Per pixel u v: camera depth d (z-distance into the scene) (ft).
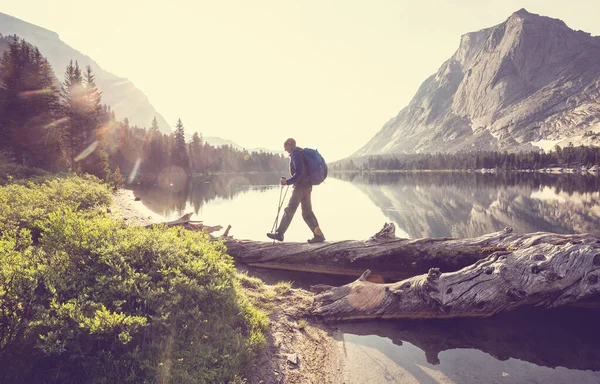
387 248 20.45
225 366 9.44
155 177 272.72
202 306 11.76
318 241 22.18
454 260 19.11
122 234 14.08
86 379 8.11
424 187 158.71
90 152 135.95
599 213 58.29
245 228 41.52
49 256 11.62
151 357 8.98
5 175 50.85
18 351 7.85
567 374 11.03
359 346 13.14
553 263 15.57
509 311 16.58
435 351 12.71
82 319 8.57
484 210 65.00
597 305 16.26
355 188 153.58
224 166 546.67
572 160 508.94
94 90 146.82
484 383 10.48
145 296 10.41
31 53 131.03
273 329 13.12
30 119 105.70
